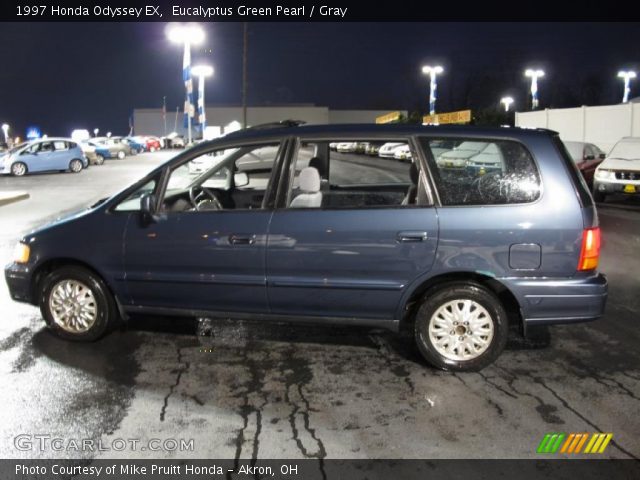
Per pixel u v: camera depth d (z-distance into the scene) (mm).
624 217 12398
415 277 4352
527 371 4512
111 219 4891
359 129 4551
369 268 4387
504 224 4250
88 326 5023
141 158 43906
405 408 3914
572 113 27344
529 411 3873
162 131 81688
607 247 9336
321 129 4602
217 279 4641
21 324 5586
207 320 5625
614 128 24875
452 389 4195
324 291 4492
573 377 4410
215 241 4598
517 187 4301
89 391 4164
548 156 4293
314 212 4480
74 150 27328
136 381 4328
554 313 4305
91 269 4980
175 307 4840
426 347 4484
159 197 4812
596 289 4262
